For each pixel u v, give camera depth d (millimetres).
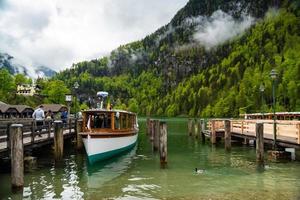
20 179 17000
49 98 141125
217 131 37094
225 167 23578
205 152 31984
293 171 21328
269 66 187625
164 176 20938
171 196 16188
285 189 17094
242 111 146250
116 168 24172
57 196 16484
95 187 18328
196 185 18312
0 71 136500
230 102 166125
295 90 127500
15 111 89375
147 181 19609
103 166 25031
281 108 126062
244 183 18547
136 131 36719
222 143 39344
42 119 28516
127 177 20891
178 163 25766
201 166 24250
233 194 16297
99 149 25797
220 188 17531
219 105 171750
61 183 19188
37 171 22578
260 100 146625
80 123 32219
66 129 36781
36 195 16594
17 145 16844
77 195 16656
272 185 17953
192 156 29422
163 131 23922
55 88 140500
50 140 26531
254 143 35875
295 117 40312
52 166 24359
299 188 17266
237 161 26031
